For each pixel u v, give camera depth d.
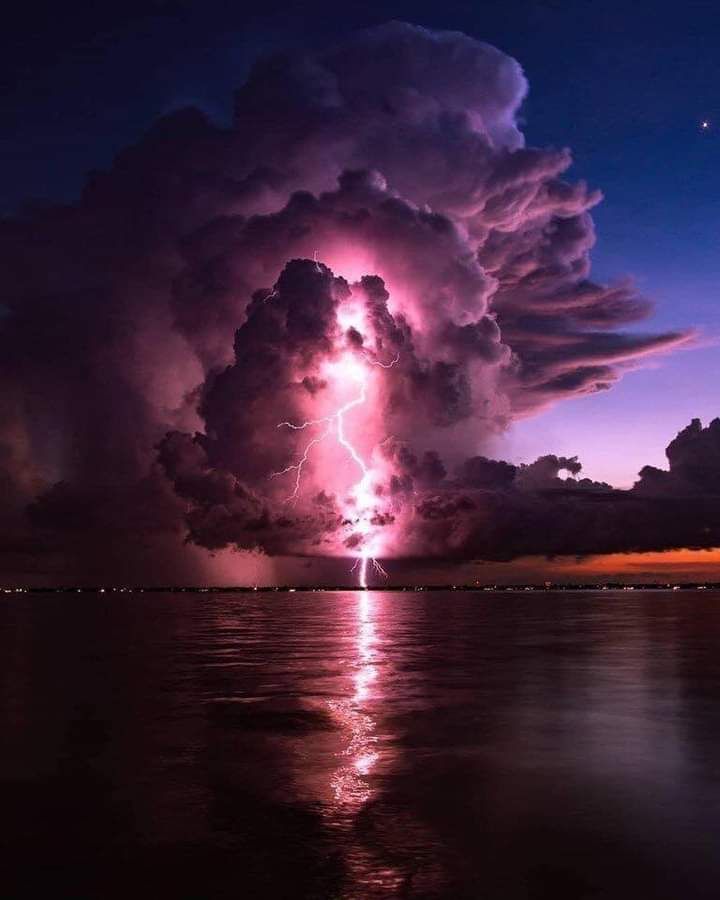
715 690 17.58
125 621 50.16
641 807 8.97
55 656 26.08
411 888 6.81
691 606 76.06
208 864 7.36
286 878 7.02
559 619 49.94
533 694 17.08
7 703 16.20
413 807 9.02
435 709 15.20
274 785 9.92
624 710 15.02
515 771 10.52
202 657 25.59
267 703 16.02
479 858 7.46
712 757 11.23
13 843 7.95
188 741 12.48
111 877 7.08
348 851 7.67
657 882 6.92
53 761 11.20
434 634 36.19
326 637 34.56
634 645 29.42
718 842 7.86
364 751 11.77
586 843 7.85
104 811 8.95
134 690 17.97
